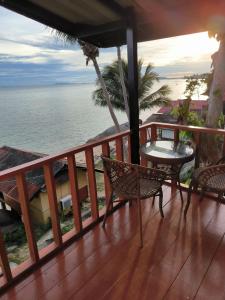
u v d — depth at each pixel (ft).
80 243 6.63
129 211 8.05
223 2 6.55
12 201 22.21
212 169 6.31
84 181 23.99
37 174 22.18
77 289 5.16
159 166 9.64
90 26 8.68
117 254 6.13
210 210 7.87
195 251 6.07
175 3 6.88
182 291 4.95
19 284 5.37
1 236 5.07
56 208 6.16
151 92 40.63
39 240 19.63
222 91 14.38
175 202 8.46
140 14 7.68
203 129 8.43
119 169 6.59
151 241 6.53
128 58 7.88
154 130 9.81
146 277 5.35
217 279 5.20
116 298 4.90
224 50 13.42
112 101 39.29
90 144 6.91
